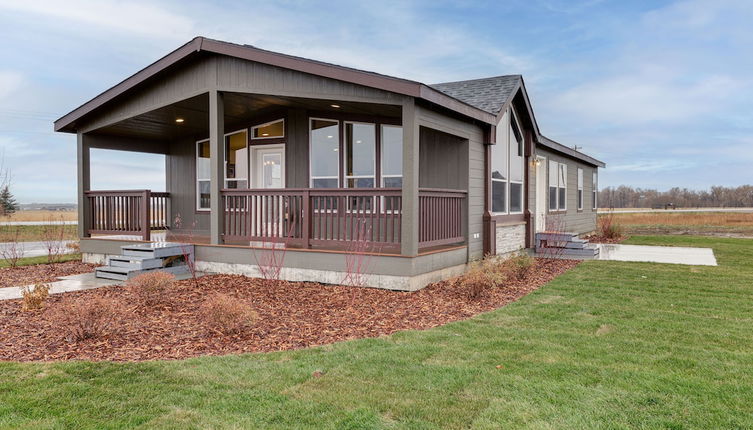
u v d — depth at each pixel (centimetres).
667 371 355
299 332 471
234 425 269
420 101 681
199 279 766
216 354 404
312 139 956
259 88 781
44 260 1068
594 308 574
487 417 280
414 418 279
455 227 826
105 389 318
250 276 790
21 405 291
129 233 934
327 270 722
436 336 452
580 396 308
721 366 366
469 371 354
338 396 309
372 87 674
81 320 440
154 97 927
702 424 269
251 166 1041
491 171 949
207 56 832
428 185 902
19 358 387
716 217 3388
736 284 742
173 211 1234
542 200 1362
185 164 1201
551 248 1147
